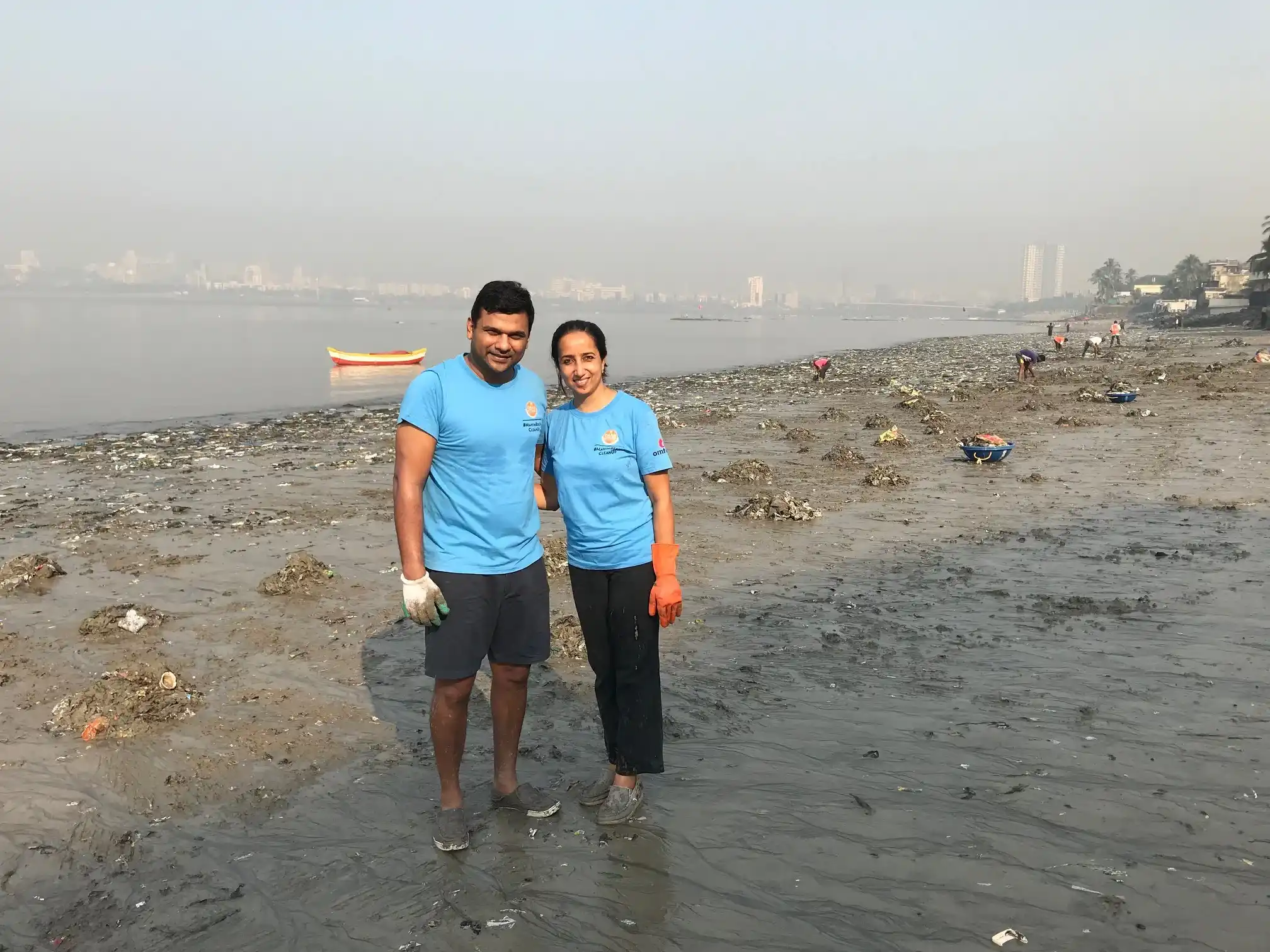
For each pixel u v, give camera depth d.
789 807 4.21
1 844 4.00
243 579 8.16
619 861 3.83
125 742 4.97
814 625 6.78
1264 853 3.74
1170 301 136.50
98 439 18.89
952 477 12.90
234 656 6.29
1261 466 13.13
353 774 4.64
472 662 3.93
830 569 8.30
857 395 25.98
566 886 3.66
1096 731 4.90
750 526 10.07
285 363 44.88
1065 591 7.45
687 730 5.05
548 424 4.27
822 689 5.58
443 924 3.43
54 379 33.81
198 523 10.46
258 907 3.55
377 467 14.59
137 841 4.03
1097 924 3.32
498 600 4.02
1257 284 92.00
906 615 6.96
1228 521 9.79
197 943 3.33
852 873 3.69
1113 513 10.36
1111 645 6.18
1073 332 92.12
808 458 14.87
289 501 11.78
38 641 6.58
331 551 9.13
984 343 69.06
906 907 3.46
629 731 4.09
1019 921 3.36
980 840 3.89
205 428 21.03
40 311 145.62
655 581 4.15
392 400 28.25
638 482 4.19
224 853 3.93
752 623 6.84
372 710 5.43
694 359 52.47
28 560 8.12
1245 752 4.61
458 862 3.85
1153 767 4.49
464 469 3.87
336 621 7.01
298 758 4.81
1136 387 26.00
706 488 12.34
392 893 3.63
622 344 76.25
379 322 138.50
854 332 121.19
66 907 3.55
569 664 6.14
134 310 174.75
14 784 4.52
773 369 39.16
